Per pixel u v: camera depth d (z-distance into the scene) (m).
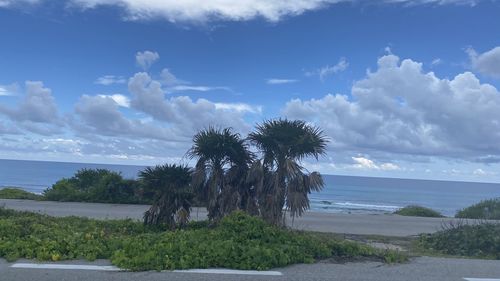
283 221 12.66
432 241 13.25
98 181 27.11
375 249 10.52
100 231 11.10
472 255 11.55
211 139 12.39
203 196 12.66
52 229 10.67
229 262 8.71
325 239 10.63
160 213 12.35
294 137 12.55
